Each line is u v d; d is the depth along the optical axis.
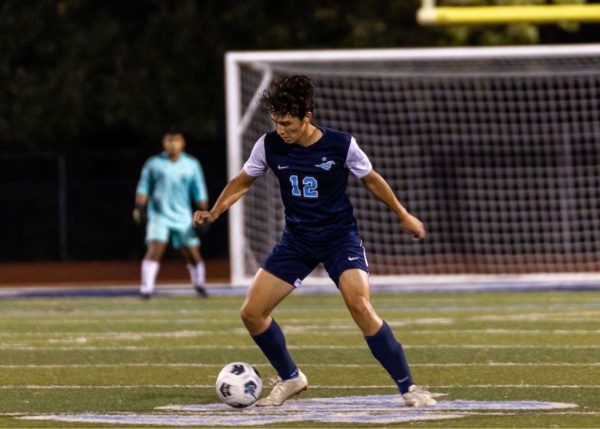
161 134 75.88
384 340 20.19
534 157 73.06
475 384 23.50
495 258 71.31
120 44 75.44
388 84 66.25
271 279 20.56
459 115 69.56
